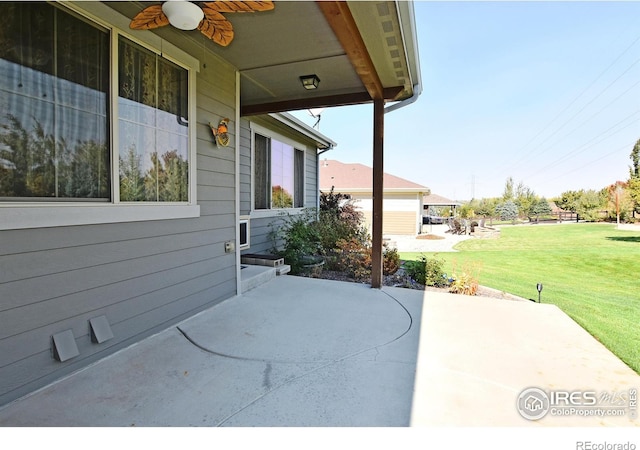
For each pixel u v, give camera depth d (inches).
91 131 100.3
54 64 90.6
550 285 258.5
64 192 93.4
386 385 91.5
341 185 685.3
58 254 89.8
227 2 85.7
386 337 124.3
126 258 110.4
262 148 275.6
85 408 78.9
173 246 131.0
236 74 168.7
